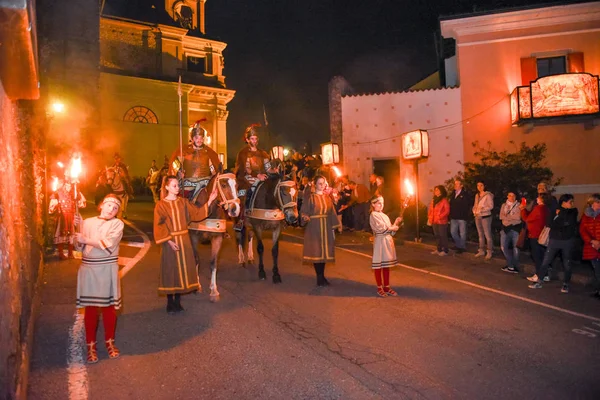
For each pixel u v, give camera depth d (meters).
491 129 17.47
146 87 32.47
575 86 15.82
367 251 12.48
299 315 6.73
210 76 36.53
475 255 11.69
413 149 14.09
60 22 21.69
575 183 16.59
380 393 4.45
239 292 7.91
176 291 6.55
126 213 17.61
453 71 20.98
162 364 5.03
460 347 5.63
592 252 8.10
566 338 6.01
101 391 4.42
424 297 7.84
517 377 4.86
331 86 20.59
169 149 33.25
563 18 16.78
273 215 8.49
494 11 16.98
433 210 12.40
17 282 4.39
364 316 6.74
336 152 17.03
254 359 5.18
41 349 5.34
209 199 6.99
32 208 7.34
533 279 8.95
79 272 5.07
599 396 4.49
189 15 36.88
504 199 14.77
